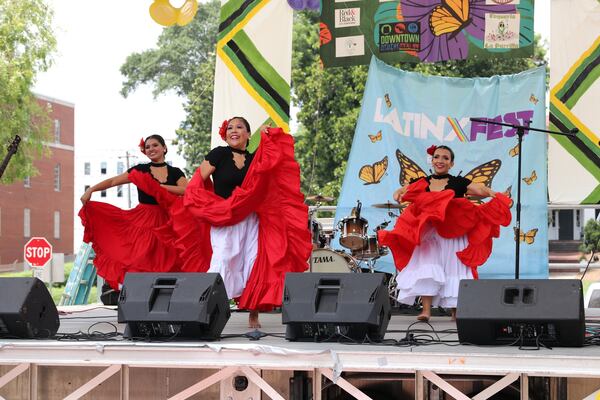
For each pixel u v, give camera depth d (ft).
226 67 33.81
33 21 76.48
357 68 82.89
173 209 25.09
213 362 18.75
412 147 35.65
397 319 29.17
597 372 17.12
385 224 34.60
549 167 34.45
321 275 20.54
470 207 26.86
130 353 19.08
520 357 17.51
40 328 21.12
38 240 59.21
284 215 24.23
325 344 19.67
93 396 20.72
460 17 34.30
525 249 35.01
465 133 35.53
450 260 27.17
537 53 84.79
